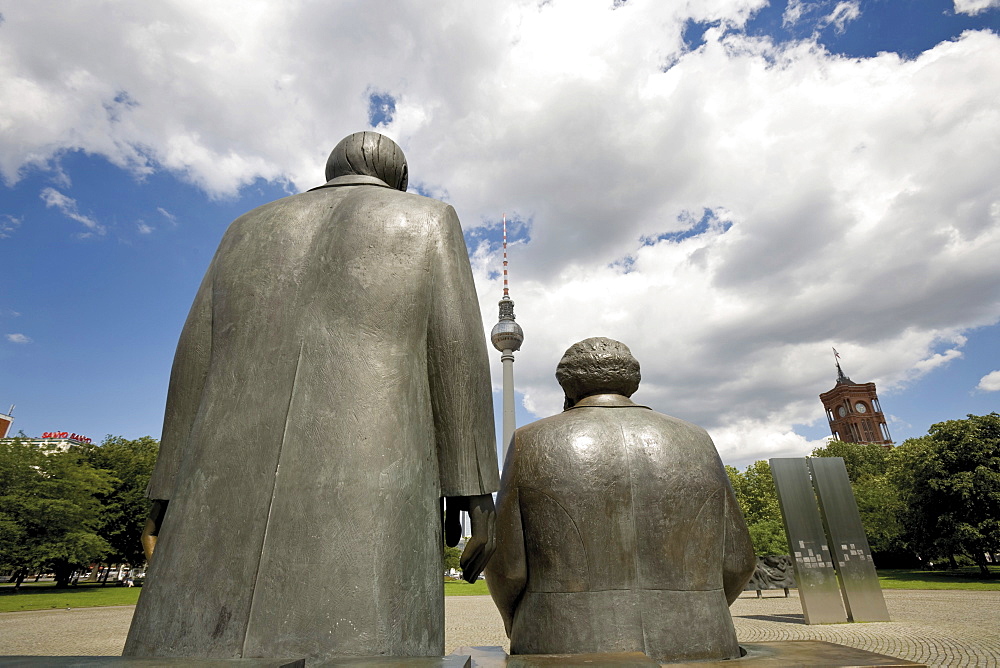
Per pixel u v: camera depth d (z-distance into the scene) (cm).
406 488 194
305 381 202
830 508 1232
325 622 170
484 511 214
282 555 177
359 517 183
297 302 217
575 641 338
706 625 340
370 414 196
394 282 217
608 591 345
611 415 392
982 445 2472
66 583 3148
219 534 184
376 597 176
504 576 374
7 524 2456
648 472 362
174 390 227
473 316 229
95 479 2894
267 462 191
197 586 179
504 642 1108
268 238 232
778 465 1248
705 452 383
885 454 4538
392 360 207
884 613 1165
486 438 219
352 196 241
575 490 358
